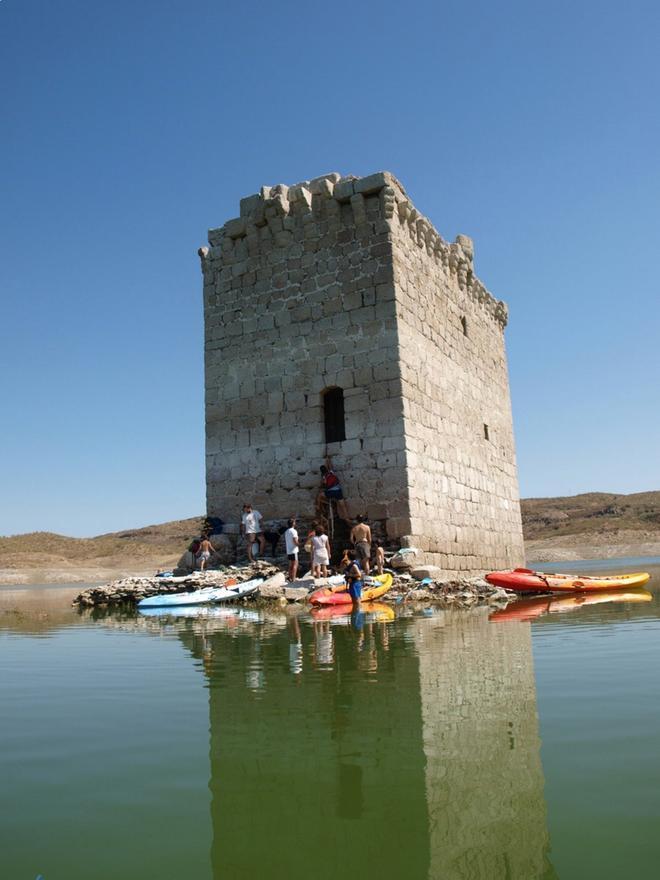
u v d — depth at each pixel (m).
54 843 3.63
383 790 4.18
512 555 29.61
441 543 22.81
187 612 16.33
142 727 5.70
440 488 23.34
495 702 6.07
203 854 3.49
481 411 28.22
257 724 5.65
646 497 108.81
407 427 21.58
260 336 24.08
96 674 8.20
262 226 24.47
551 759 4.57
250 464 23.62
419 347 23.23
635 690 6.38
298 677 7.47
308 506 22.44
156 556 82.00
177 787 4.35
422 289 24.14
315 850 3.51
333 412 23.02
